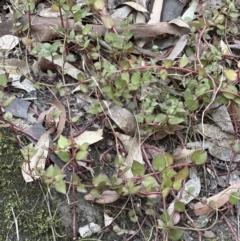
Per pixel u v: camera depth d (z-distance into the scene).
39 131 0.83
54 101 0.85
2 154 0.81
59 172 0.71
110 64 0.84
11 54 0.92
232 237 0.78
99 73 0.84
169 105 0.84
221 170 0.84
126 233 0.77
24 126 0.84
